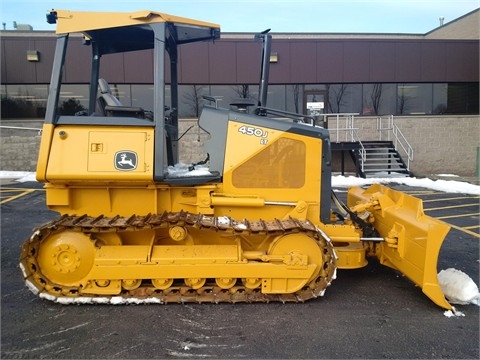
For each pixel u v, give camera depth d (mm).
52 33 16547
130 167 3457
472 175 15125
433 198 9742
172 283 3646
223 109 3949
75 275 3551
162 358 2781
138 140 3488
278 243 3623
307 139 3879
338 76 14359
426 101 15039
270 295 3637
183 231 3590
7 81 13391
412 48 14570
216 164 3844
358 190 5496
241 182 3842
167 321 3305
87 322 3275
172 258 3551
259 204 3777
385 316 3455
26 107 13617
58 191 3607
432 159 15062
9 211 7758
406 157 14805
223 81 13906
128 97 13586
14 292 3906
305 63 14219
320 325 3277
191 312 3463
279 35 17641
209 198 3781
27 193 9859
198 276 3555
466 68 14906
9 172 13359
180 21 3684
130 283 3570
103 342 2980
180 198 3840
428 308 3621
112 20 3494
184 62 13703
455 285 3635
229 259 3564
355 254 3986
